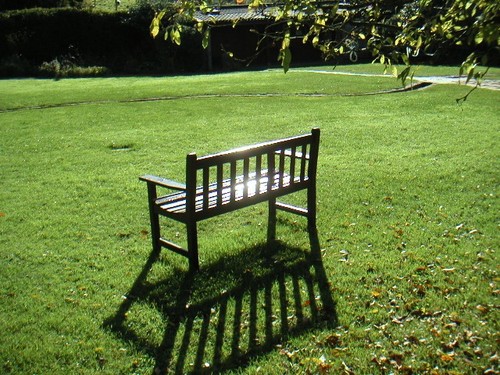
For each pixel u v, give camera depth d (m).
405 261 6.12
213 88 23.22
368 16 4.05
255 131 14.16
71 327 4.96
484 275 5.76
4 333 4.89
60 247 6.85
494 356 4.37
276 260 6.25
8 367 4.39
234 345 4.65
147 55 37.53
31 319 5.11
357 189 8.84
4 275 6.09
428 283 5.60
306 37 4.25
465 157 10.69
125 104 19.56
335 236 6.91
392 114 15.82
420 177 9.39
